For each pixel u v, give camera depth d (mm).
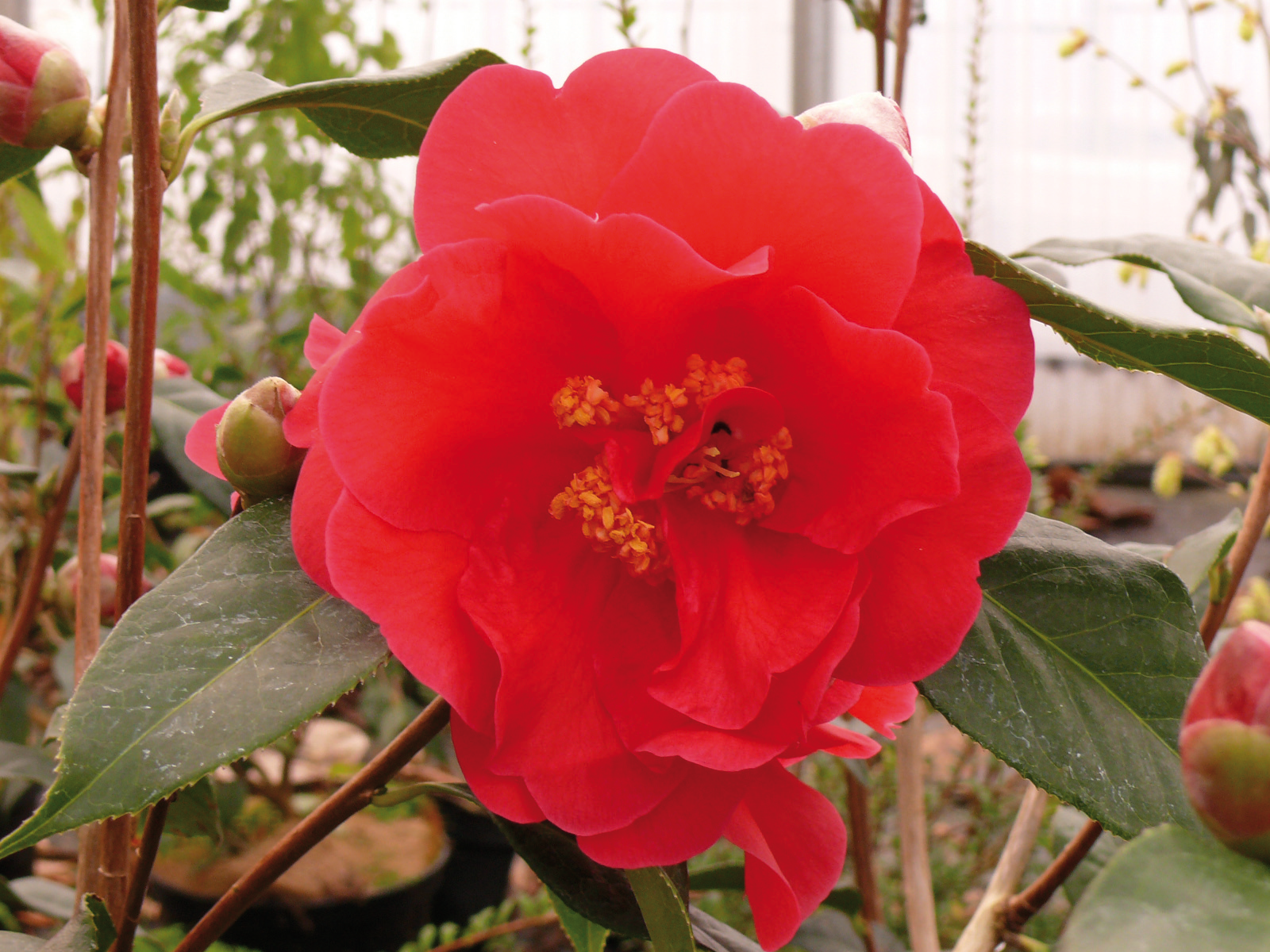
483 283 215
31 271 699
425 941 712
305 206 1020
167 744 222
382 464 218
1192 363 271
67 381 471
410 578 222
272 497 261
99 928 272
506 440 237
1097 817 246
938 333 227
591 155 224
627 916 288
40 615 612
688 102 208
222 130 934
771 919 251
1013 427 225
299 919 734
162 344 961
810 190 213
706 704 224
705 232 219
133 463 286
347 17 999
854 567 222
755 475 233
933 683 257
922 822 411
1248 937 166
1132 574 271
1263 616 690
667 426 236
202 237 919
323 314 953
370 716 830
